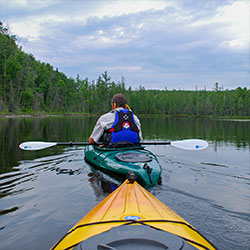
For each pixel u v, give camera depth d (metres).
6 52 44.12
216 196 2.76
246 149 6.20
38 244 1.80
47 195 2.73
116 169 3.21
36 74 62.59
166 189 2.95
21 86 48.69
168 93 82.75
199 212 2.35
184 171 3.87
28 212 2.31
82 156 4.88
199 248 1.20
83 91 80.75
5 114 31.31
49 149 5.71
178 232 1.38
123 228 1.28
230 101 64.62
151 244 1.11
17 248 1.75
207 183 3.23
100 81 59.81
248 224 2.12
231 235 1.93
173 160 4.74
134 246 1.09
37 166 4.03
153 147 6.50
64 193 2.79
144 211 1.68
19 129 11.04
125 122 3.87
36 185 3.08
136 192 2.14
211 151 5.87
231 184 3.21
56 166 4.04
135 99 65.38
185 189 2.96
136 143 4.00
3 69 43.00
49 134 8.99
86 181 3.25
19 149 5.62
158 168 3.12
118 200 1.95
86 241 1.16
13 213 2.29
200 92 93.31
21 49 52.59
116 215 1.62
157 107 70.06
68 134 9.07
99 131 4.08
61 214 2.27
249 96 61.91
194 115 67.31
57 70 73.62
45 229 2.01
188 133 10.67
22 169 3.83
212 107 70.25
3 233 1.95
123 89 62.75
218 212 2.35
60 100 63.53
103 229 1.40
